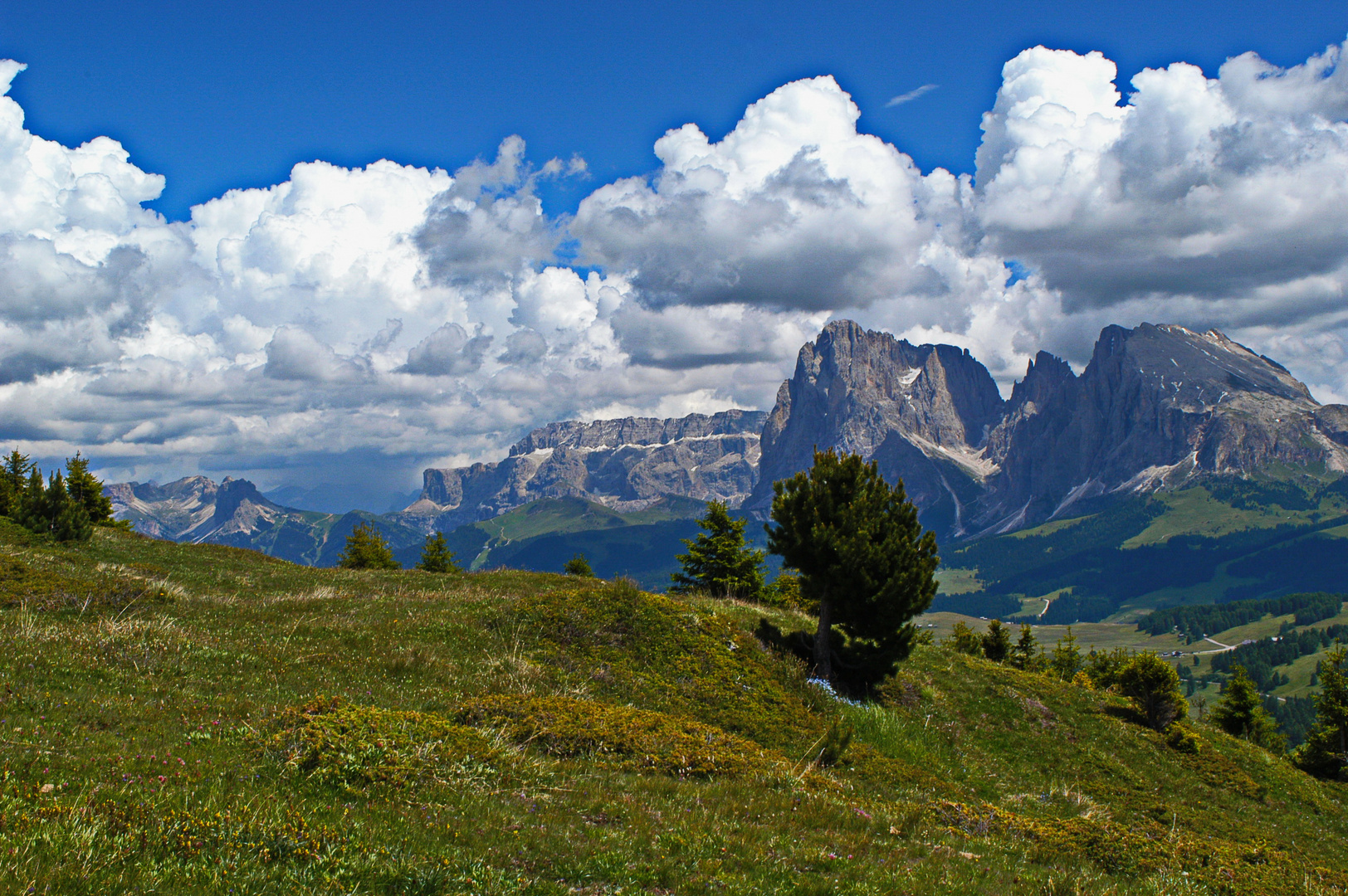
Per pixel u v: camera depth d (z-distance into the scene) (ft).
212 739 50.24
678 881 38.58
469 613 106.22
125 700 56.08
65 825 32.30
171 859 31.73
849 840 49.80
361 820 40.29
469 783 49.44
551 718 67.36
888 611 115.14
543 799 49.08
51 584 94.17
